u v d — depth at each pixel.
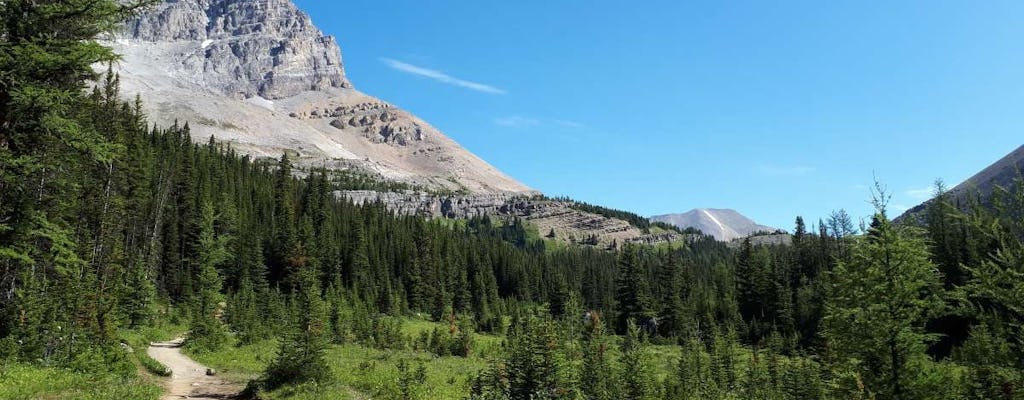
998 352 14.44
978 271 15.00
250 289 80.25
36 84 19.22
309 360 27.83
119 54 20.14
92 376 23.59
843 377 17.22
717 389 31.78
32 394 19.06
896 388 15.70
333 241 110.56
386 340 54.09
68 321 26.48
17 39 18.94
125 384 24.39
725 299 102.19
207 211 90.69
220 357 41.44
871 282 16.33
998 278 14.54
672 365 46.19
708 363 42.94
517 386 22.16
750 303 101.12
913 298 16.12
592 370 26.12
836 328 17.12
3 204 20.81
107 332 29.50
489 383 23.97
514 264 148.25
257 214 116.50
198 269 86.06
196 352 42.66
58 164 21.70
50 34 19.41
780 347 63.22
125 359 28.44
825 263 96.94
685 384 30.81
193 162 111.88
